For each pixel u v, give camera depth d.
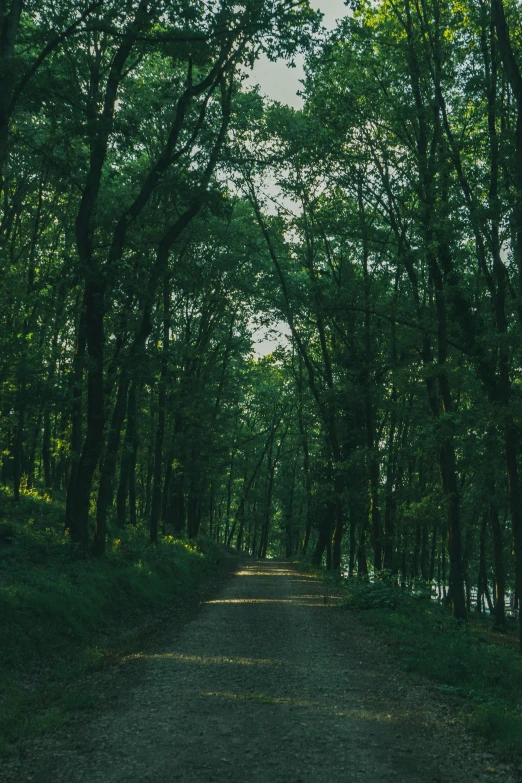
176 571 26.27
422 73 20.94
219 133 23.17
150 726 7.73
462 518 31.52
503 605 26.47
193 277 26.38
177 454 36.34
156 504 30.48
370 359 28.62
